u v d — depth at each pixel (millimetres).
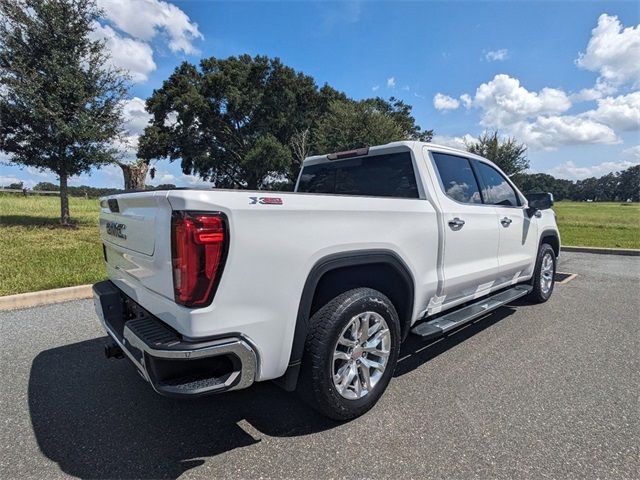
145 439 2432
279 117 37312
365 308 2561
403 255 2869
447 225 3303
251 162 35312
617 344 3955
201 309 1935
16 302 4965
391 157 3541
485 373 3303
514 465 2178
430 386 3072
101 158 13539
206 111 36594
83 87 13234
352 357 2578
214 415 2691
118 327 2719
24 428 2533
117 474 2133
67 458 2254
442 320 3420
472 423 2574
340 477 2098
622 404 2807
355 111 24500
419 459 2230
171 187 2156
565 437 2424
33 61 12891
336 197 2492
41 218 15188
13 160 13234
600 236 14305
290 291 2209
